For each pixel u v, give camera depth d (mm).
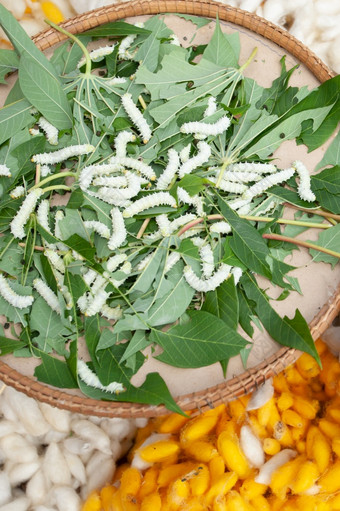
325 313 1039
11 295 1043
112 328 1049
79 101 1090
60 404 1035
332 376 1231
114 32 1113
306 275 1062
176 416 1220
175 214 1058
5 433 1279
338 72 1389
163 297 1039
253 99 1100
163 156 1081
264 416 1199
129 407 1028
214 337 1021
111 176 1068
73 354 1025
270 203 1069
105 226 1042
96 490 1242
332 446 1168
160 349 1050
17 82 1101
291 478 1156
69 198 1075
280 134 1080
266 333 1051
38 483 1254
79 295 1031
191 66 1089
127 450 1308
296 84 1122
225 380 1037
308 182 1061
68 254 1044
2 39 1376
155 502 1151
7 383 1053
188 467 1193
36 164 1077
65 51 1133
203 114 1074
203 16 1153
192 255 1032
